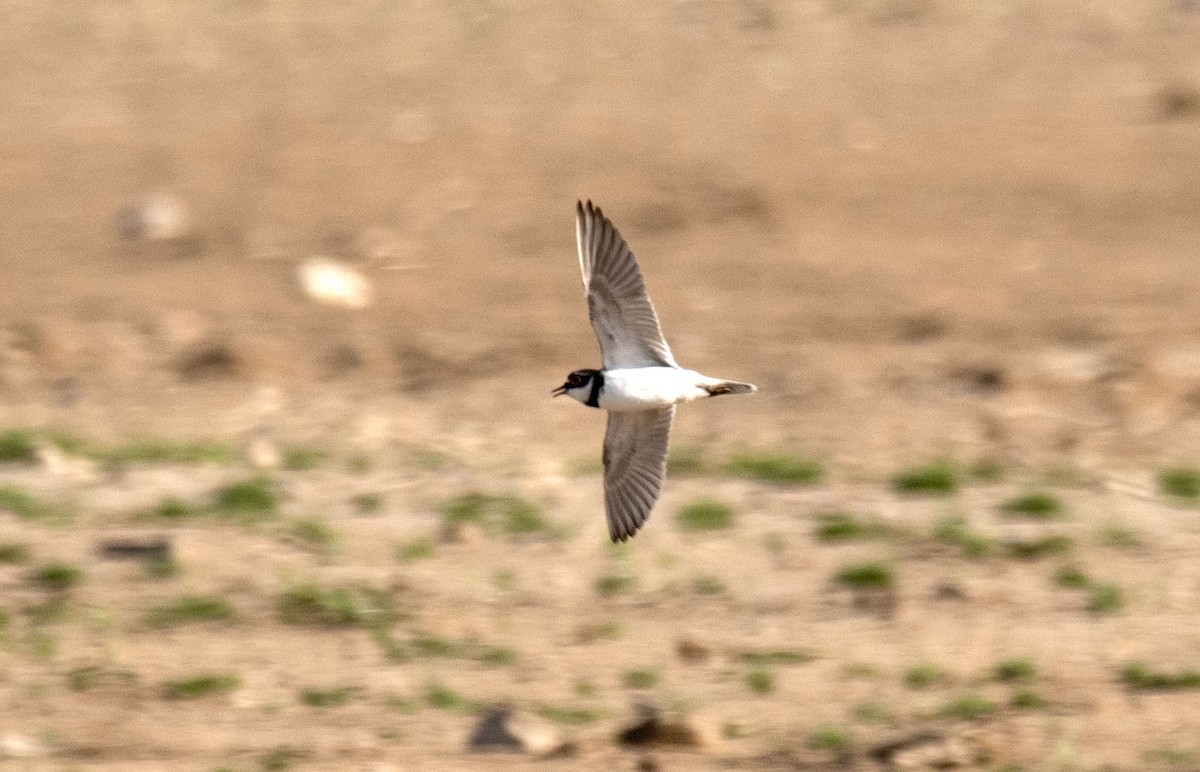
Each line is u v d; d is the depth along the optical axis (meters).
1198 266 21.95
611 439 10.60
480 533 14.45
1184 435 17.17
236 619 12.95
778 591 13.40
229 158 24.97
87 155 25.16
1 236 23.30
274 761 10.48
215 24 28.25
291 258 22.69
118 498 15.51
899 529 14.46
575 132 25.30
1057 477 15.90
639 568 13.83
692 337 20.17
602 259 9.97
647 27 28.06
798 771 10.23
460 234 23.19
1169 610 12.94
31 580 13.66
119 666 12.16
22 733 11.08
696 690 11.68
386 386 19.09
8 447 16.81
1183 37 27.48
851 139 25.06
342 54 27.39
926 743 10.40
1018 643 12.36
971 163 24.45
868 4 28.59
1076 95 26.03
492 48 27.50
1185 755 10.29
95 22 28.33
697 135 25.16
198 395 18.83
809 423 17.62
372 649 12.45
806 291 21.48
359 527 14.73
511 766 10.37
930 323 20.56
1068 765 10.19
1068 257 22.30
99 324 20.95
